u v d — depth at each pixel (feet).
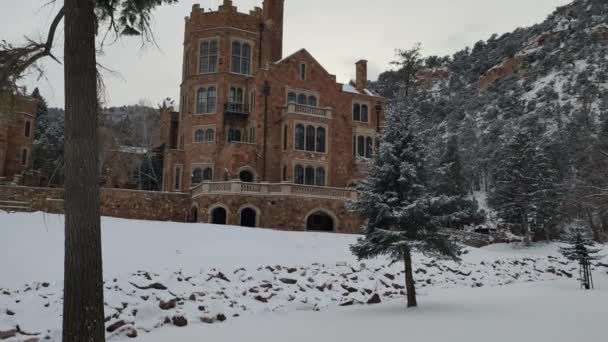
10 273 54.44
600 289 68.13
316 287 57.93
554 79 427.33
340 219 116.37
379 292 60.29
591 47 451.12
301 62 141.49
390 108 54.95
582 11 561.84
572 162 183.01
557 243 131.75
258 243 82.53
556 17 606.96
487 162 290.97
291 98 138.62
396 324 39.09
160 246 73.15
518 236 146.30
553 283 77.66
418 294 60.95
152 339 33.99
